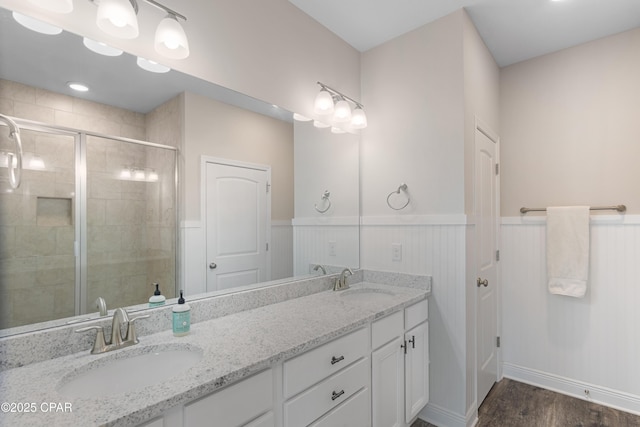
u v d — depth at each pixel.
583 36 2.34
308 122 2.09
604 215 2.32
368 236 2.46
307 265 2.10
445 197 2.08
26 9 1.04
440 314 2.10
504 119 2.80
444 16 2.10
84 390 1.02
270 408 1.12
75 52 1.16
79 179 1.17
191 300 1.49
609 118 2.32
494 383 2.61
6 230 1.02
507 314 2.74
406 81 2.27
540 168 2.61
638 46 2.23
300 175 2.05
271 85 1.84
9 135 1.02
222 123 1.62
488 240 2.50
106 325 1.20
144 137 1.35
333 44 2.28
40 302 1.08
